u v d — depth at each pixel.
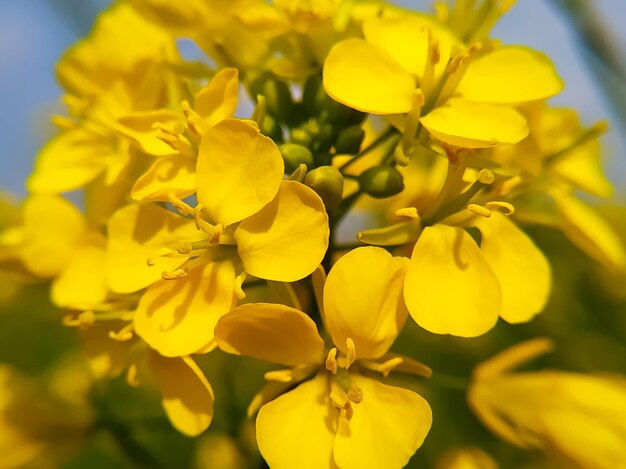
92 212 0.07
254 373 0.09
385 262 0.06
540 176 0.07
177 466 0.10
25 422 0.08
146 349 0.06
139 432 0.08
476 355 0.10
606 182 0.08
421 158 0.08
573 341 0.11
